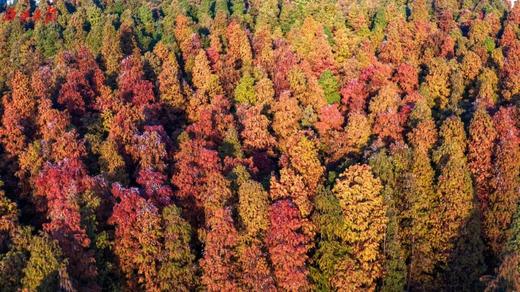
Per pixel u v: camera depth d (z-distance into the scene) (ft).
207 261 185.37
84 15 398.42
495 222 217.15
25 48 355.97
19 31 384.06
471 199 206.69
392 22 358.02
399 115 262.47
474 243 204.13
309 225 196.75
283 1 407.03
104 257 190.90
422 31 367.66
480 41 353.92
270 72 310.24
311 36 328.49
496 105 278.46
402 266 198.18
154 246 185.78
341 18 361.30
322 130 261.03
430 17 414.41
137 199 192.85
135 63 295.28
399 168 220.64
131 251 187.83
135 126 241.55
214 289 182.50
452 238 205.67
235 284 184.03
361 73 304.71
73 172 206.59
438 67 294.25
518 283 170.19
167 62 298.35
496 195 218.38
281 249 187.83
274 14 386.93
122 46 333.83
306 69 293.23
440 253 206.08
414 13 394.11
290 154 233.35
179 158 225.35
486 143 229.25
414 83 303.48
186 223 189.78
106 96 266.57
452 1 447.83
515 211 215.10
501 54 320.29
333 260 194.18
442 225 208.23
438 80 290.97
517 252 195.11
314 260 198.08
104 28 340.18
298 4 390.42
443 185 208.33
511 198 216.33
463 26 395.96
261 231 195.72
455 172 206.28
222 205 200.95
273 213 193.67
